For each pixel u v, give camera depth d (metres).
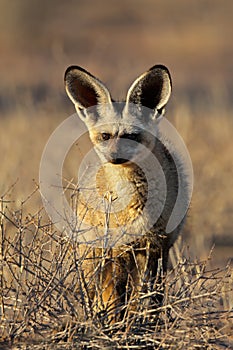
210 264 13.97
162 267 11.16
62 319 9.81
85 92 12.21
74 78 12.06
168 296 10.14
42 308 9.79
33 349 9.44
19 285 9.95
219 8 55.88
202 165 18.83
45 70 38.44
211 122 24.53
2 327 9.75
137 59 43.47
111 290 10.95
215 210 17.30
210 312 10.05
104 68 33.56
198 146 20.72
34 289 9.92
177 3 56.75
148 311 9.92
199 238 15.15
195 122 23.14
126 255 11.07
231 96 32.88
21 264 10.13
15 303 10.07
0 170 17.88
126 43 48.16
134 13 55.09
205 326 10.03
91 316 9.90
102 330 9.75
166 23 53.19
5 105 29.86
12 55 45.75
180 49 47.25
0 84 35.31
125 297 10.57
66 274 9.95
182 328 9.99
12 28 51.34
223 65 43.97
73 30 51.00
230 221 17.20
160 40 49.06
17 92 31.69
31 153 20.05
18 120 24.06
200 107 29.22
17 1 52.41
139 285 10.37
